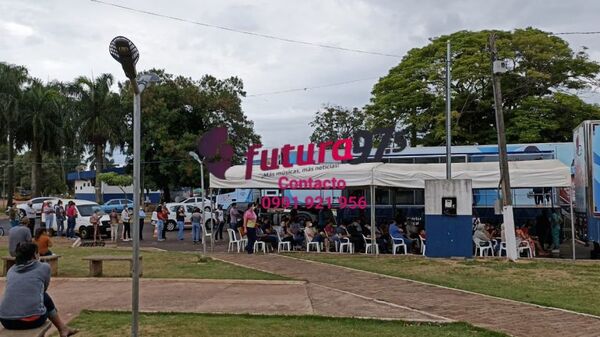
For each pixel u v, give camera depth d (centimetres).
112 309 959
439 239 1723
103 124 5116
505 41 3306
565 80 3400
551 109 3284
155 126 4766
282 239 1942
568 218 2458
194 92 4847
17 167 8100
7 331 647
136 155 607
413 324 851
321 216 2369
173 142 4703
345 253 1833
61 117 5172
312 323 851
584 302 1034
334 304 1001
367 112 3875
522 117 3238
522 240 1789
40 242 1347
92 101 5088
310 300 1038
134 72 584
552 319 891
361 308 965
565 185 1691
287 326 828
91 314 914
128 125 5356
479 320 884
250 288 1169
